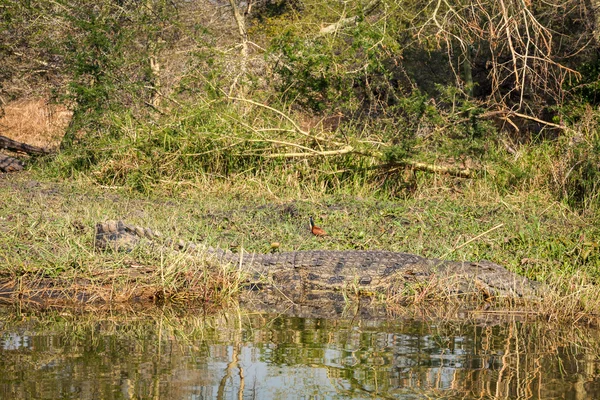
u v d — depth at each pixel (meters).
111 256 10.34
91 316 8.57
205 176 17.62
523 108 27.00
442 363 6.50
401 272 10.39
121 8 22.06
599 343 7.49
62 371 6.02
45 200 14.88
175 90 19.45
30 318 8.40
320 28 23.78
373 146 17.83
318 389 5.61
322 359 6.57
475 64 30.41
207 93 18.42
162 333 7.66
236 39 26.52
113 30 21.14
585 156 16.59
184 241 11.00
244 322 8.34
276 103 18.53
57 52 20.61
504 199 16.45
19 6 22.23
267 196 16.83
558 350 7.13
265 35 27.48
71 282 9.78
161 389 5.53
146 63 20.91
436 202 15.98
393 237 12.87
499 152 18.83
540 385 5.82
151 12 22.70
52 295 9.55
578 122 18.78
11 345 6.99
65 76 23.61
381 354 6.80
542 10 26.19
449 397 5.47
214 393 5.46
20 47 24.98
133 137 17.91
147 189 17.00
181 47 24.58
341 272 10.51
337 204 15.81
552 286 9.97
